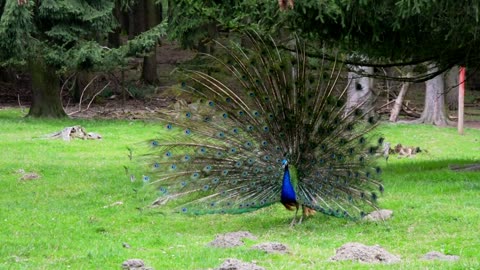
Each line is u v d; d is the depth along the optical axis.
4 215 13.20
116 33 42.81
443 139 27.89
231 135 11.67
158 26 30.77
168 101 39.38
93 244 10.78
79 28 30.42
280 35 19.38
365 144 11.71
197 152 11.62
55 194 15.57
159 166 11.74
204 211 11.43
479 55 18.31
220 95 11.85
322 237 11.03
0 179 17.34
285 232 11.50
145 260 9.55
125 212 13.55
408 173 17.52
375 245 9.95
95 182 16.91
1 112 34.84
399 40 17.52
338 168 11.54
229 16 17.33
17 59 30.41
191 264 9.27
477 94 43.22
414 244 10.44
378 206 12.34
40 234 11.60
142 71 42.56
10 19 28.69
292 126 11.53
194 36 29.05
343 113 11.83
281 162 11.46
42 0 29.31
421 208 13.01
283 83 11.75
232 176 11.53
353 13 15.84
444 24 16.48
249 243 10.59
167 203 13.71
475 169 18.00
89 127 29.72
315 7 15.84
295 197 11.35
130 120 32.72
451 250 9.95
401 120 34.16
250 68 11.92
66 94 40.72
